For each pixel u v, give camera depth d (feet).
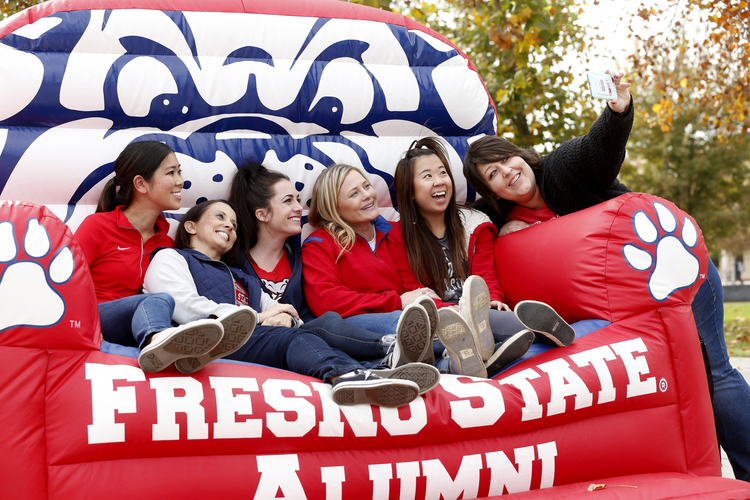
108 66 9.95
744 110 25.84
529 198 10.41
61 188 9.75
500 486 7.22
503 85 21.01
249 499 6.31
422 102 11.57
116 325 7.64
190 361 6.50
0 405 5.99
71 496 5.94
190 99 10.34
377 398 6.81
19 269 6.29
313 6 11.27
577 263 8.80
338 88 11.06
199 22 10.48
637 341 8.27
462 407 7.18
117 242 9.10
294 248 10.45
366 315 8.98
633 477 7.81
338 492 6.59
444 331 7.60
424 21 20.54
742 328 32.42
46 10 9.83
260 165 10.41
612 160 9.41
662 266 8.57
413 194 10.49
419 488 6.86
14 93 9.46
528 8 19.48
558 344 8.10
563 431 7.69
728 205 58.29
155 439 6.17
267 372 7.02
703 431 8.30
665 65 26.66
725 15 24.12
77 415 6.09
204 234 9.34
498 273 10.46
